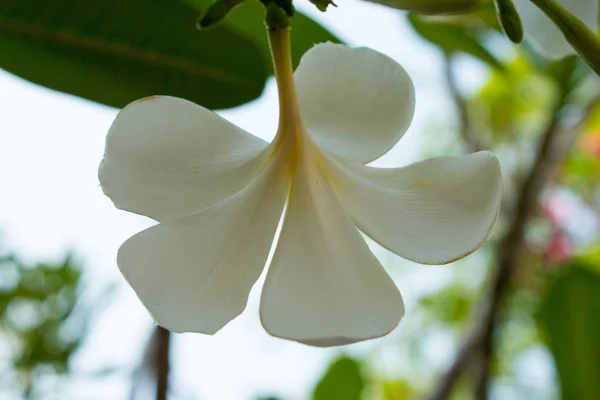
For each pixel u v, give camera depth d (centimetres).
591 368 46
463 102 64
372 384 102
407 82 35
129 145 34
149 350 45
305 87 36
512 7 35
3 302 62
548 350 47
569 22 35
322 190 36
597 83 55
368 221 35
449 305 115
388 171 35
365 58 35
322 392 58
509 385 108
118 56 40
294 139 35
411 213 35
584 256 84
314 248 35
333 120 36
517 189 54
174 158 34
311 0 35
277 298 35
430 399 50
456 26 52
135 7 39
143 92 40
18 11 39
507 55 71
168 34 39
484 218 34
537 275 69
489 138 77
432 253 34
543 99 73
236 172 35
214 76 40
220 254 35
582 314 46
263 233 35
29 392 61
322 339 33
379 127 35
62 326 63
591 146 94
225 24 39
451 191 34
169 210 34
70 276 64
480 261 112
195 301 34
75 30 39
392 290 35
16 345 62
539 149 54
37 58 40
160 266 34
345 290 35
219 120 34
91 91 40
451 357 55
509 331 100
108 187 34
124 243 34
